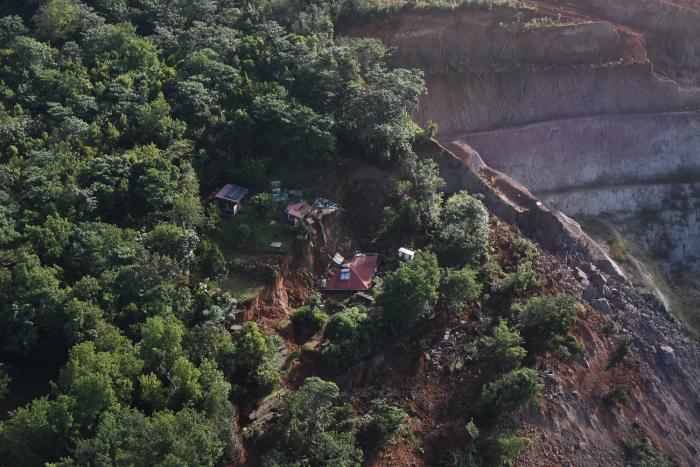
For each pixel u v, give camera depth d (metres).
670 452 64.56
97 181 62.12
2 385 48.34
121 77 72.69
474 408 58.75
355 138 74.12
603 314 73.50
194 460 42.91
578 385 64.88
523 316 64.56
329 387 51.03
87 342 48.72
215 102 72.62
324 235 67.69
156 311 53.22
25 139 66.12
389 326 60.12
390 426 53.28
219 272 59.72
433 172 74.31
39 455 43.72
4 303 52.12
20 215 58.69
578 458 60.50
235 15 85.06
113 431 42.88
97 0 84.69
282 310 61.47
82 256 56.03
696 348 76.69
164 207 63.09
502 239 74.88
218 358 53.16
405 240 70.38
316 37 82.81
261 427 52.12
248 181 68.50
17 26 78.75
